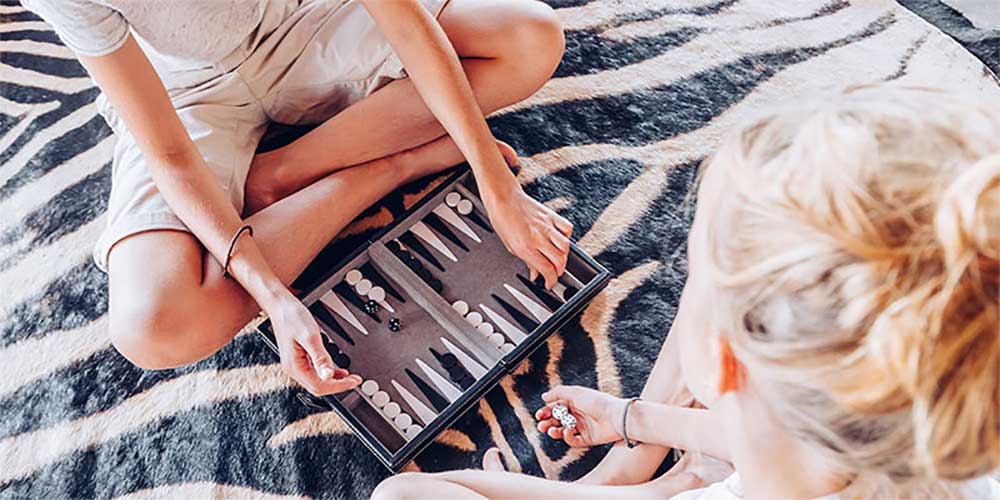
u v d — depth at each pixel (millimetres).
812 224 563
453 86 1396
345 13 1462
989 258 531
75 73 1804
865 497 672
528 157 1671
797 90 1725
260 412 1470
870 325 546
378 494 1141
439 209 1540
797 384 591
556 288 1465
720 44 1789
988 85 1695
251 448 1443
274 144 1662
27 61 1817
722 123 1703
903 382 544
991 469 582
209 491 1413
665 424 1280
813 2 1831
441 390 1403
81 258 1619
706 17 1824
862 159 567
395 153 1558
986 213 531
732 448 729
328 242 1507
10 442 1470
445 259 1500
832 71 1743
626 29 1812
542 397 1443
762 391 633
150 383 1505
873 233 547
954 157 564
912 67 1728
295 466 1426
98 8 1191
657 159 1668
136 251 1327
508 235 1425
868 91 626
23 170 1710
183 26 1345
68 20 1187
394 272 1476
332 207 1482
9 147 1735
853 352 557
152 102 1269
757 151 615
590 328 1510
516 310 1456
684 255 1568
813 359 573
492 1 1490
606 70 1766
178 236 1342
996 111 596
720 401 709
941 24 1792
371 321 1459
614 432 1345
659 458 1327
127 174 1397
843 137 580
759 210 589
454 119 1407
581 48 1790
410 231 1521
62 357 1535
